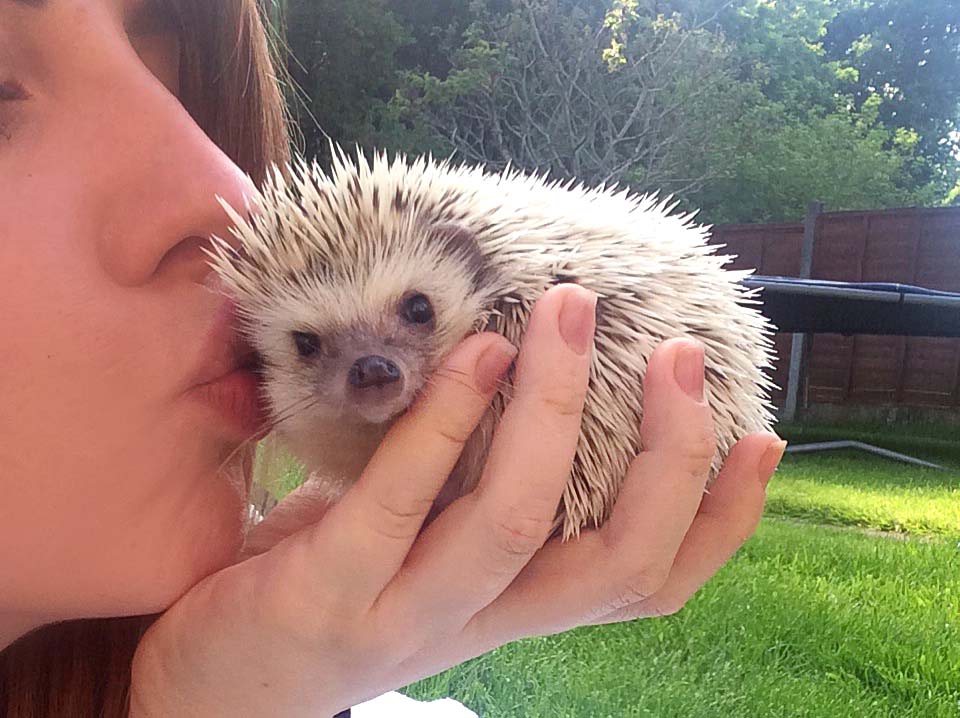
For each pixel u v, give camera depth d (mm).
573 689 376
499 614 171
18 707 187
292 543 153
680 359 159
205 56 229
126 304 143
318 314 219
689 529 188
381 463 143
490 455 150
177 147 156
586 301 148
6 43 142
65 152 143
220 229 164
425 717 297
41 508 136
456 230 230
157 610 158
